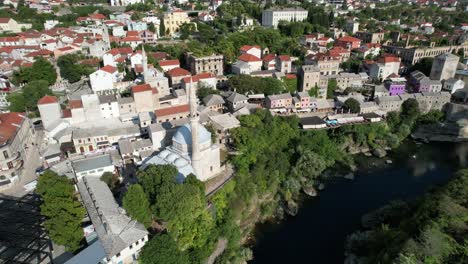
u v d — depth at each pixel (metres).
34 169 110.12
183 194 78.31
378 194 119.38
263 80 164.75
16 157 103.12
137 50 194.50
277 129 138.75
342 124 152.25
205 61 182.12
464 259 71.06
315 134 144.75
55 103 126.44
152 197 81.62
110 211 79.38
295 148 137.75
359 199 116.62
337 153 142.88
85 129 119.69
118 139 119.56
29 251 75.31
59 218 72.75
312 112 162.38
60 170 102.50
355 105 159.12
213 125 122.25
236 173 108.12
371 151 150.38
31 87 145.38
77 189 94.81
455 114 166.38
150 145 111.62
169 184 79.62
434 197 93.19
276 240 98.69
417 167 138.12
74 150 115.62
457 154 149.12
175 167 86.81
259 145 124.81
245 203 105.25
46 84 152.12
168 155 96.88
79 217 77.00
